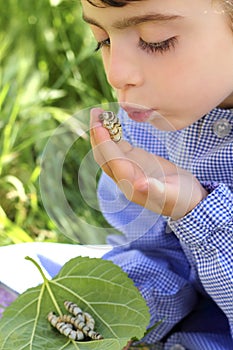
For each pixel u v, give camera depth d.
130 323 0.73
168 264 0.86
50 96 1.20
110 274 0.75
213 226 0.74
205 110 0.73
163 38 0.68
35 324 0.73
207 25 0.68
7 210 1.09
